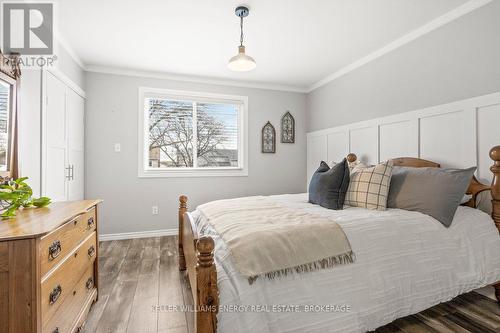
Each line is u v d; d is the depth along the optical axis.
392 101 2.67
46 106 2.18
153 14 2.12
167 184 3.54
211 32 2.42
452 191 1.73
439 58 2.22
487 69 1.90
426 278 1.49
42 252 1.05
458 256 1.59
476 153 1.95
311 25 2.30
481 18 1.93
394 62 2.64
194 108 3.70
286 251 1.24
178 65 3.22
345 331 1.24
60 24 2.25
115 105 3.31
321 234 1.37
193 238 1.34
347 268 1.34
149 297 1.90
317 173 2.35
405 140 2.53
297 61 3.12
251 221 1.53
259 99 3.97
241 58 2.01
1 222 1.17
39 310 1.01
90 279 1.73
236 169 3.87
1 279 0.96
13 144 1.65
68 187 2.69
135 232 3.41
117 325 1.57
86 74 3.19
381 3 1.99
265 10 2.07
